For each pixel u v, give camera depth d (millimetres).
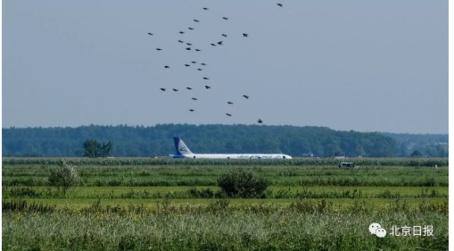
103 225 150000
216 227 147375
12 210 177750
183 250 138250
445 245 140250
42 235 142875
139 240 140875
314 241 142000
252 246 139375
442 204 185125
